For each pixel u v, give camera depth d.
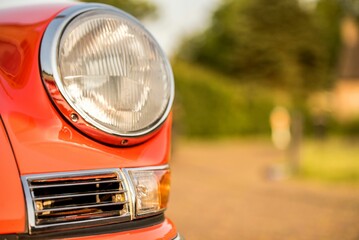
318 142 19.91
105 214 1.79
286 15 39.72
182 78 24.20
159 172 1.95
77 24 1.83
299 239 5.49
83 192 1.76
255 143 23.75
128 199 1.84
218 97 25.48
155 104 1.92
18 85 1.79
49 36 1.81
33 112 1.76
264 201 7.78
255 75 39.94
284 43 39.84
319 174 10.73
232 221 6.32
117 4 5.55
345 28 44.09
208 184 9.57
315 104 40.75
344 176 10.53
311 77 41.19
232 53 41.84
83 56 1.80
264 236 5.61
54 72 1.76
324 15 43.84
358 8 44.00
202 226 6.02
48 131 1.75
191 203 7.47
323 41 41.16
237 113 26.61
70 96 1.77
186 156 15.84
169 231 1.96
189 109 24.33
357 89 42.03
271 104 28.34
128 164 1.86
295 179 10.63
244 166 13.21
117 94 1.83
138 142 1.89
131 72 1.87
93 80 1.80
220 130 25.64
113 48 1.85
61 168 1.73
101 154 1.81
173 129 14.36
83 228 1.76
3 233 1.63
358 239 5.52
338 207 7.33
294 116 11.80
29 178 1.67
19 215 1.64
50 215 1.69
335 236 5.63
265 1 39.78
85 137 1.80
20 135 1.71
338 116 35.78
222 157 15.80
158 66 1.94
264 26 39.94
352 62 42.81
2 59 1.88
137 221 1.88
